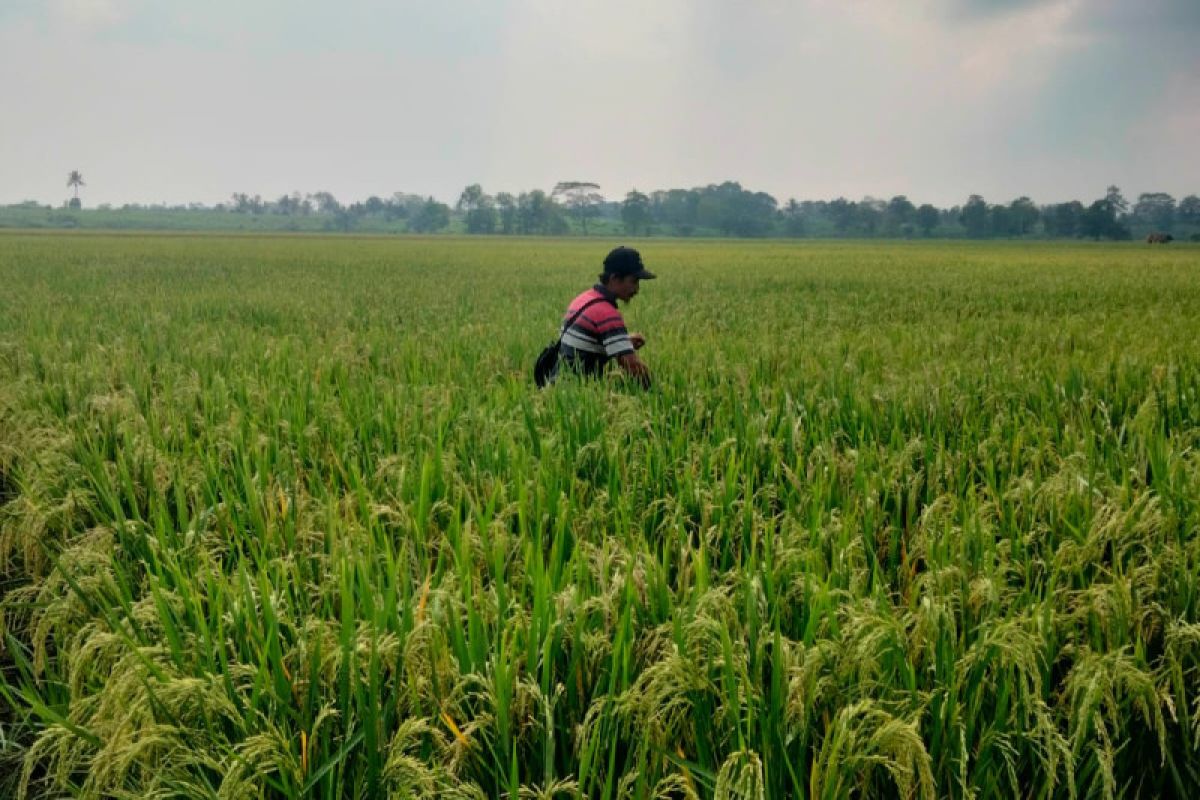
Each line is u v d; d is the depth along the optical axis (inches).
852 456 210.4
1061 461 197.0
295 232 7298.2
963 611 128.8
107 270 1480.1
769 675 120.5
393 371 395.9
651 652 120.9
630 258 320.5
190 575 151.3
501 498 182.2
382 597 133.7
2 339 517.0
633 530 177.6
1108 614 122.6
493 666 113.1
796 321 639.1
